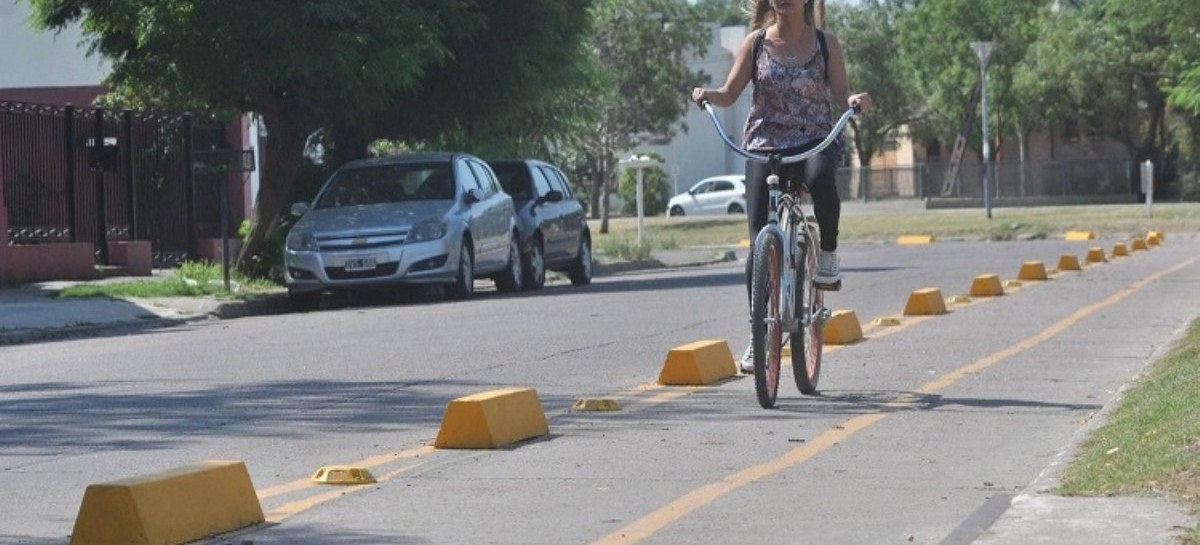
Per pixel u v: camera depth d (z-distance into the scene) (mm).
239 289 63438
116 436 26062
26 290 63188
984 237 119562
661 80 160250
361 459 23391
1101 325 42438
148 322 54688
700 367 31203
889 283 61219
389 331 44969
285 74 63125
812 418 26531
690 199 187125
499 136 81875
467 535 17891
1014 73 163125
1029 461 22344
